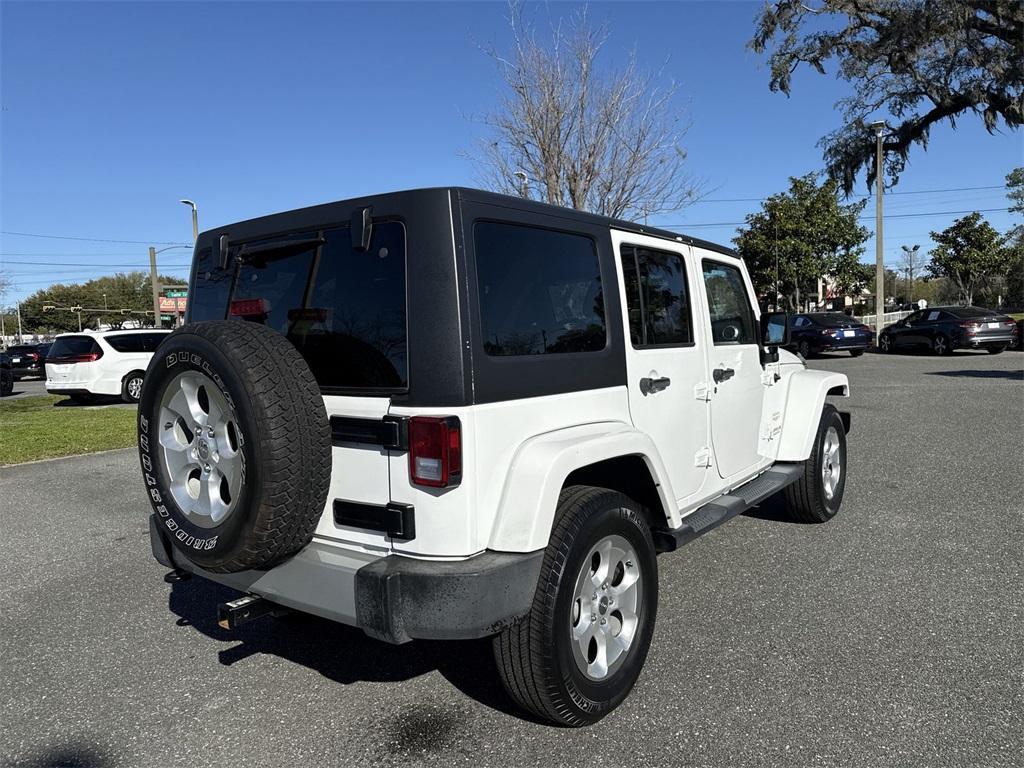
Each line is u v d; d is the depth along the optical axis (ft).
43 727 10.04
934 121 83.15
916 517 18.34
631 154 47.47
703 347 13.38
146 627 13.43
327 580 8.70
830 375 18.28
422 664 11.62
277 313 10.21
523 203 9.69
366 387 9.04
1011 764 8.45
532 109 46.42
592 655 9.82
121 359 51.57
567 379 9.91
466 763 8.86
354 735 9.58
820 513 17.69
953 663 10.85
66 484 26.00
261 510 8.34
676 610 13.10
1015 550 15.72
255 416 8.18
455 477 8.31
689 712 9.77
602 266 10.93
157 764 9.10
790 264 103.91
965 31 70.95
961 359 65.21
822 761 8.61
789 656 11.23
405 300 8.73
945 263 148.56
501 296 9.09
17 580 16.12
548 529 8.73
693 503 13.00
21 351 104.83
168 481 9.52
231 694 10.82
